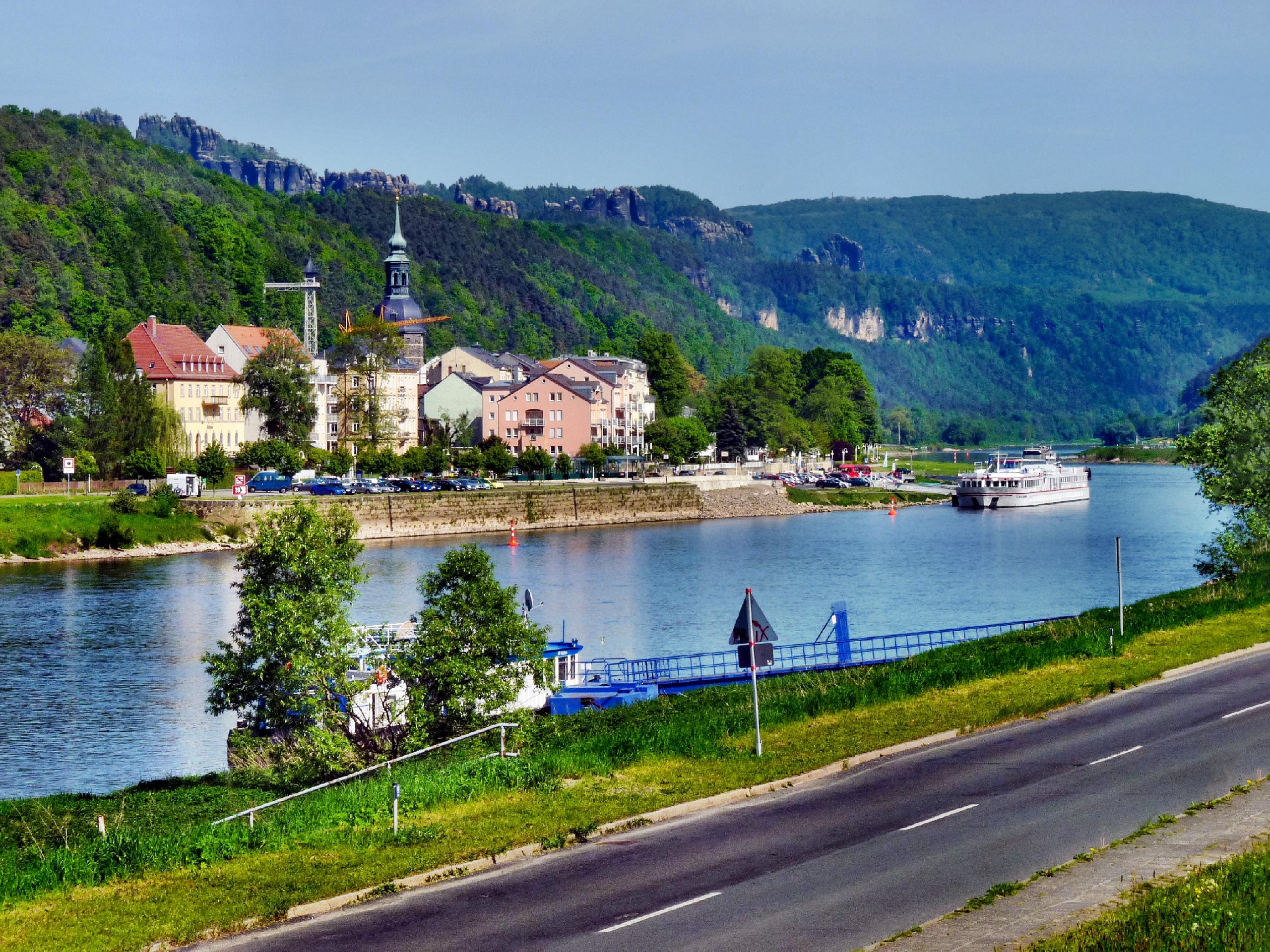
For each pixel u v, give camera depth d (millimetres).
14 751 79250
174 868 43406
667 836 44594
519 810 47656
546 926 36531
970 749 54188
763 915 36562
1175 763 50031
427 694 63000
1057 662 71562
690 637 115375
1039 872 38688
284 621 61594
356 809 49125
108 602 131875
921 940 34000
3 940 37062
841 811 46250
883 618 125312
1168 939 32625
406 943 35812
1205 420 119312
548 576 155750
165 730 83938
